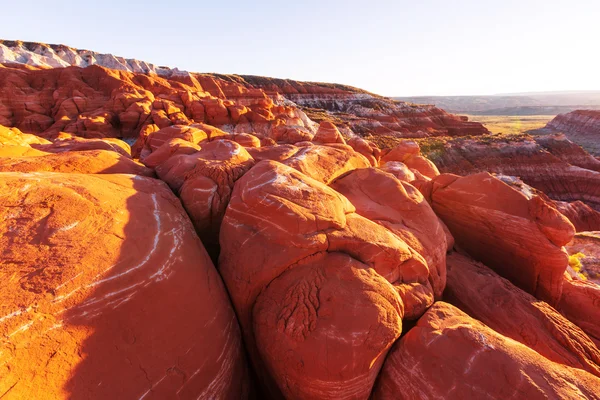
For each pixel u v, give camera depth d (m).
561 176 56.91
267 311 5.06
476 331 4.86
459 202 10.38
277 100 90.69
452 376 4.45
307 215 5.68
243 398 5.17
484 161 58.84
